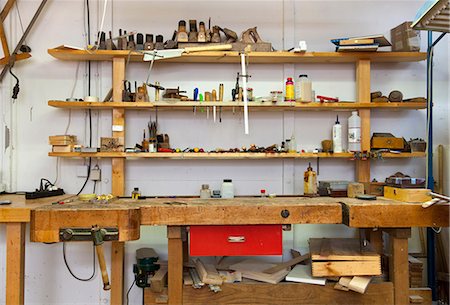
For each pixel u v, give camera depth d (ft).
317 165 8.90
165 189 8.78
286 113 8.83
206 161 8.84
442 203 6.30
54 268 8.68
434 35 8.95
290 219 6.43
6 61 8.39
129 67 8.75
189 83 8.81
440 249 8.71
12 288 6.46
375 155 8.07
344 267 6.45
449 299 8.24
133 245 8.76
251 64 8.85
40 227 6.03
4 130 8.69
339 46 7.95
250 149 8.14
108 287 6.46
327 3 8.96
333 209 6.49
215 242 6.51
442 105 9.02
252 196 8.51
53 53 8.03
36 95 8.74
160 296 6.73
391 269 6.74
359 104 8.18
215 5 8.89
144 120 8.73
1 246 8.63
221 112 8.82
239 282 6.83
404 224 6.35
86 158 8.70
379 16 8.98
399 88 8.96
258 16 8.89
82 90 8.75
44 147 8.73
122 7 8.80
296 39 8.93
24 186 8.71
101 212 6.07
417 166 8.97
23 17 8.78
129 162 8.75
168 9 8.84
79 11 8.80
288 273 7.08
